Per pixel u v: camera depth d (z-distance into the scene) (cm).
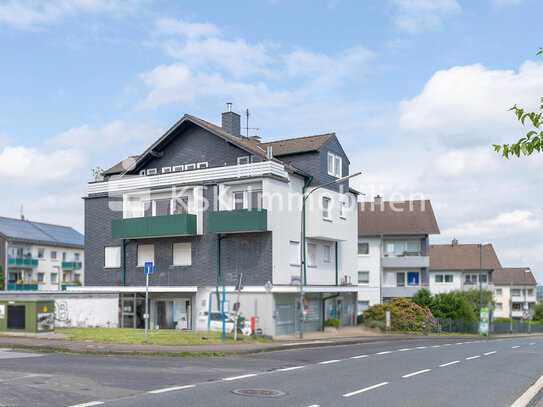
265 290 2928
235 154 3384
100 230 3653
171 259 3356
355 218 4028
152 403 1027
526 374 1734
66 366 1519
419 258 5462
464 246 7800
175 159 3603
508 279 9938
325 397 1152
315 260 3481
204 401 1060
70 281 7038
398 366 1786
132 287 3416
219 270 3177
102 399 1058
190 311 3269
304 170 3434
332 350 2350
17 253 6525
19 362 1600
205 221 3247
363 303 5478
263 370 1573
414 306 4572
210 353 1962
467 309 5353
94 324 3027
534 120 778
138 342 2133
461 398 1213
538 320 9606
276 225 3102
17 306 2303
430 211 5738
